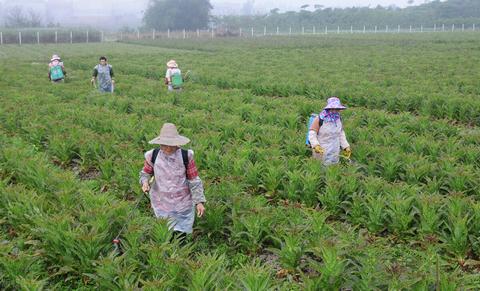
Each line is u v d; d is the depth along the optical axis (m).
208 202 8.23
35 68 30.02
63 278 6.91
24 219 7.96
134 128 13.45
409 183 9.99
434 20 135.12
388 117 14.80
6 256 6.37
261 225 7.76
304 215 8.36
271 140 12.35
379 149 11.32
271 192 9.84
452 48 45.62
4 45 66.06
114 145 11.76
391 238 8.09
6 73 25.84
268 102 17.61
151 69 29.72
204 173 10.63
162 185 7.41
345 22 144.00
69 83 22.64
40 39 81.25
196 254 7.13
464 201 8.05
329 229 7.36
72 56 43.41
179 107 16.59
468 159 11.11
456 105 16.97
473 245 7.40
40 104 17.59
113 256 6.28
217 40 79.38
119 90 20.91
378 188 9.05
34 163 10.11
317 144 9.88
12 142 12.55
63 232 6.83
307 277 5.97
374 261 5.89
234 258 7.42
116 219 7.43
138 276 6.36
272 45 60.25
